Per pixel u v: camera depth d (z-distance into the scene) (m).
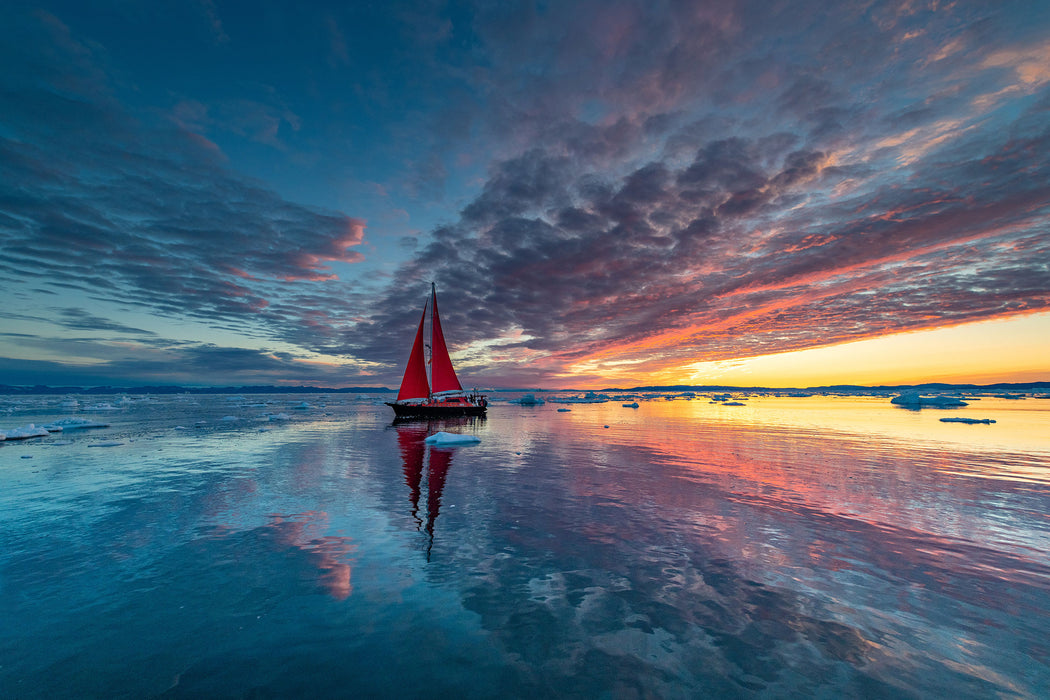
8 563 7.29
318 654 4.81
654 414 51.66
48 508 10.57
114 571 6.98
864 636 5.10
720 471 15.09
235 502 11.12
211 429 31.41
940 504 10.76
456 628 5.32
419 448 21.20
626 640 5.04
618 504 10.85
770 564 7.16
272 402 91.19
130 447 21.53
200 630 5.30
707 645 4.94
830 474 14.48
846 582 6.50
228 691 4.24
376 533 8.77
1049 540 8.24
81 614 5.66
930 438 24.83
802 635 5.13
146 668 4.59
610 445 22.30
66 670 4.55
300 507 10.66
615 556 7.53
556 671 4.49
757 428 31.98
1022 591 6.20
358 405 80.19
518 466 16.20
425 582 6.57
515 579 6.66
